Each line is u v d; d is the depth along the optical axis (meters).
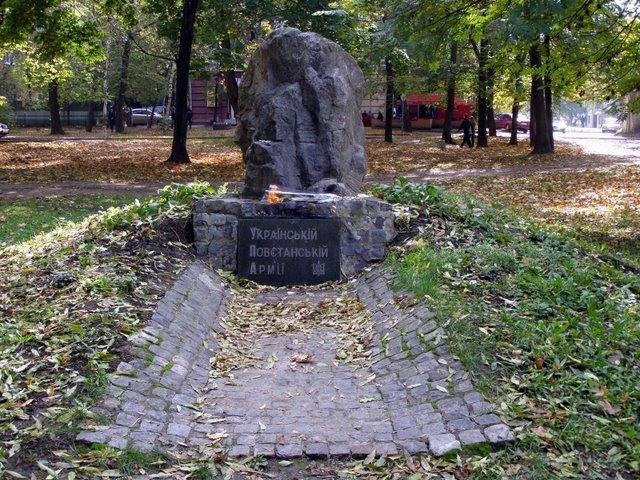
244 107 10.70
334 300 8.14
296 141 9.84
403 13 12.45
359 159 10.59
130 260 7.98
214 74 32.25
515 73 15.03
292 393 5.66
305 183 9.79
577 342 5.84
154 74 49.38
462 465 4.39
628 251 10.94
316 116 9.83
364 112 58.66
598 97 18.62
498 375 5.34
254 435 4.89
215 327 7.13
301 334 7.17
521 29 10.11
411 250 8.41
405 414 5.05
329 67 9.99
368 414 5.17
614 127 67.12
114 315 6.29
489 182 20.80
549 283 7.16
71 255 8.15
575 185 19.67
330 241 8.84
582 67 13.01
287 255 8.85
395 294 7.29
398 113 56.47
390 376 5.73
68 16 23.20
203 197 9.54
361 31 22.03
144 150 33.00
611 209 15.37
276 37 10.18
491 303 6.66
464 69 34.06
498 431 4.64
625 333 6.07
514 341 5.82
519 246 8.62
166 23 25.80
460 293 6.84
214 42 27.64
